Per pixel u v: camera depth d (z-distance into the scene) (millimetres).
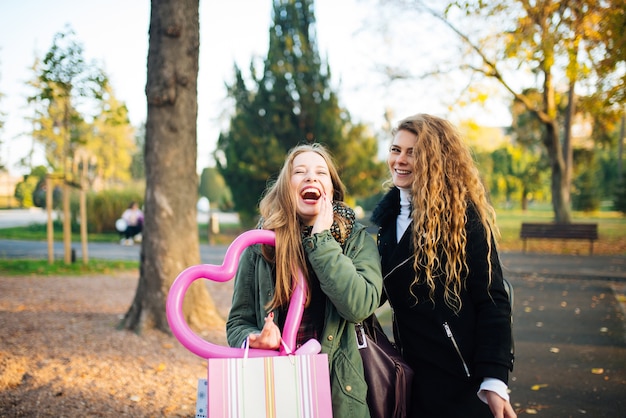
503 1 10383
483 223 1951
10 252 14594
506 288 2006
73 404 3609
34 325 5707
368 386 1892
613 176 43250
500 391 1743
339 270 1746
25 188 32469
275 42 18797
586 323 6465
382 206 2199
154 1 5363
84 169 12336
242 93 19219
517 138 24703
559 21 9297
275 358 1631
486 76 14914
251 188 19172
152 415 3502
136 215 17797
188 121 5500
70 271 10875
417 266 1951
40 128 13914
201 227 22812
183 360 4684
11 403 3564
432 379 1944
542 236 14992
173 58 5379
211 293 8594
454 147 2057
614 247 15883
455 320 1905
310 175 1914
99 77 10117
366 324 2072
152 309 5434
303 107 18656
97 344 5008
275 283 1938
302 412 1604
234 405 1581
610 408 3805
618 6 8039
